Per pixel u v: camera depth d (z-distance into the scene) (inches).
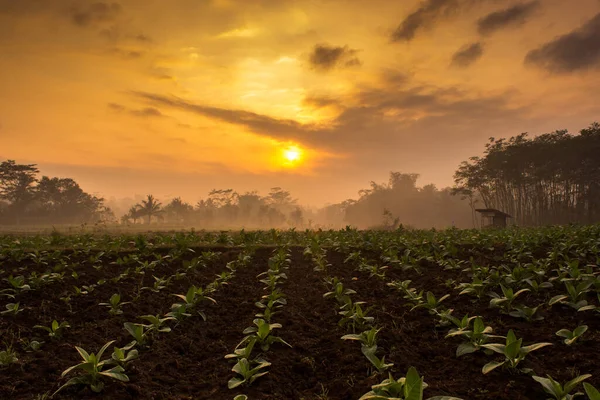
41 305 298.2
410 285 352.8
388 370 205.2
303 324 276.2
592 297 274.4
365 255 482.6
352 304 296.5
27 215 4598.9
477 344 208.7
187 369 221.5
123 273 395.9
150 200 4394.7
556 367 191.5
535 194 3097.9
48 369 208.5
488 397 171.5
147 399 186.5
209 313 303.3
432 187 5708.7
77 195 4840.1
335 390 192.1
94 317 287.1
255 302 318.0
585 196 2802.7
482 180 3316.9
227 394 190.9
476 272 340.5
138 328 236.8
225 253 492.1
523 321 249.3
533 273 322.0
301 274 412.5
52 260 441.4
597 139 2566.4
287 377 209.3
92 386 186.9
